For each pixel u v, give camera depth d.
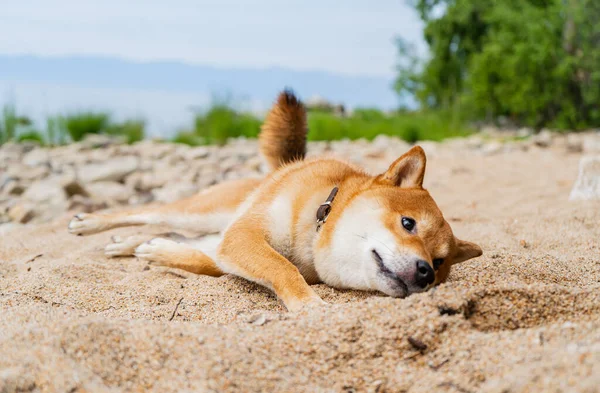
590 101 6.35
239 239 1.76
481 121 7.65
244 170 3.84
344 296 1.70
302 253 1.78
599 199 2.46
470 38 8.22
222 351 1.34
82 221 2.16
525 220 2.28
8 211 2.84
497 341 1.34
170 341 1.35
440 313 1.41
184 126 6.05
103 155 4.42
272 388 1.29
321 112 7.57
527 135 6.34
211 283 1.75
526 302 1.47
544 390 1.20
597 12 6.30
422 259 1.61
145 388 1.29
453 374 1.30
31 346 1.33
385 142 5.35
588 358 1.22
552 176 3.40
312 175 1.85
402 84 9.03
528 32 6.59
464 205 2.67
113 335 1.36
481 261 1.84
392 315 1.40
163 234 2.10
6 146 4.83
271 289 1.69
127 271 1.88
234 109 6.21
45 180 3.41
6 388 1.25
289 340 1.37
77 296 1.68
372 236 1.67
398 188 1.75
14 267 1.96
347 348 1.36
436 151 4.71
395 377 1.32
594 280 1.75
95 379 1.28
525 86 6.52
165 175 3.61
